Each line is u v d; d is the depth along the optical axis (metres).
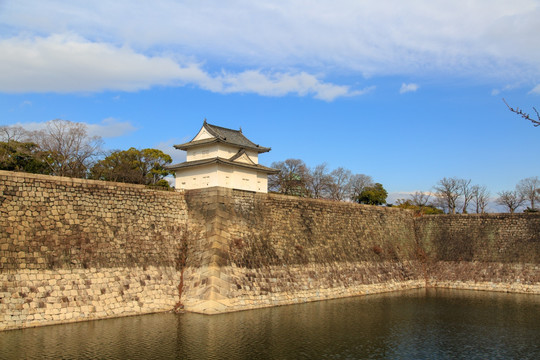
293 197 52.88
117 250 38.81
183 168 51.03
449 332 37.12
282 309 42.91
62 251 35.53
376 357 30.23
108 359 26.94
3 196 34.00
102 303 35.84
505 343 34.03
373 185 116.88
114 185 40.66
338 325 37.94
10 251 32.94
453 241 66.94
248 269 43.44
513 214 63.94
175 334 32.53
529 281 57.81
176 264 42.22
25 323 31.84
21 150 65.19
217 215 43.19
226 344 30.89
